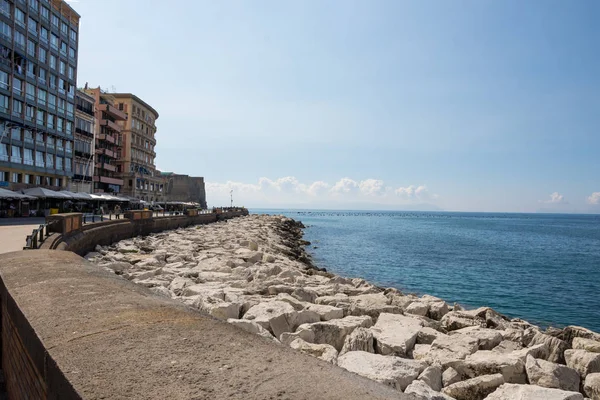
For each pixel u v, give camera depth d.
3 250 13.77
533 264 36.03
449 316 11.40
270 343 3.02
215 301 10.14
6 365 4.73
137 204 76.00
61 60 56.47
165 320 3.31
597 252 48.38
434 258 38.94
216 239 31.66
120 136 80.06
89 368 2.41
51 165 54.66
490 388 6.22
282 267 19.78
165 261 19.30
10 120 45.84
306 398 2.16
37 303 3.80
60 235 14.50
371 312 11.05
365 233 77.19
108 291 4.30
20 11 47.62
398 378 6.06
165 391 2.17
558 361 7.88
